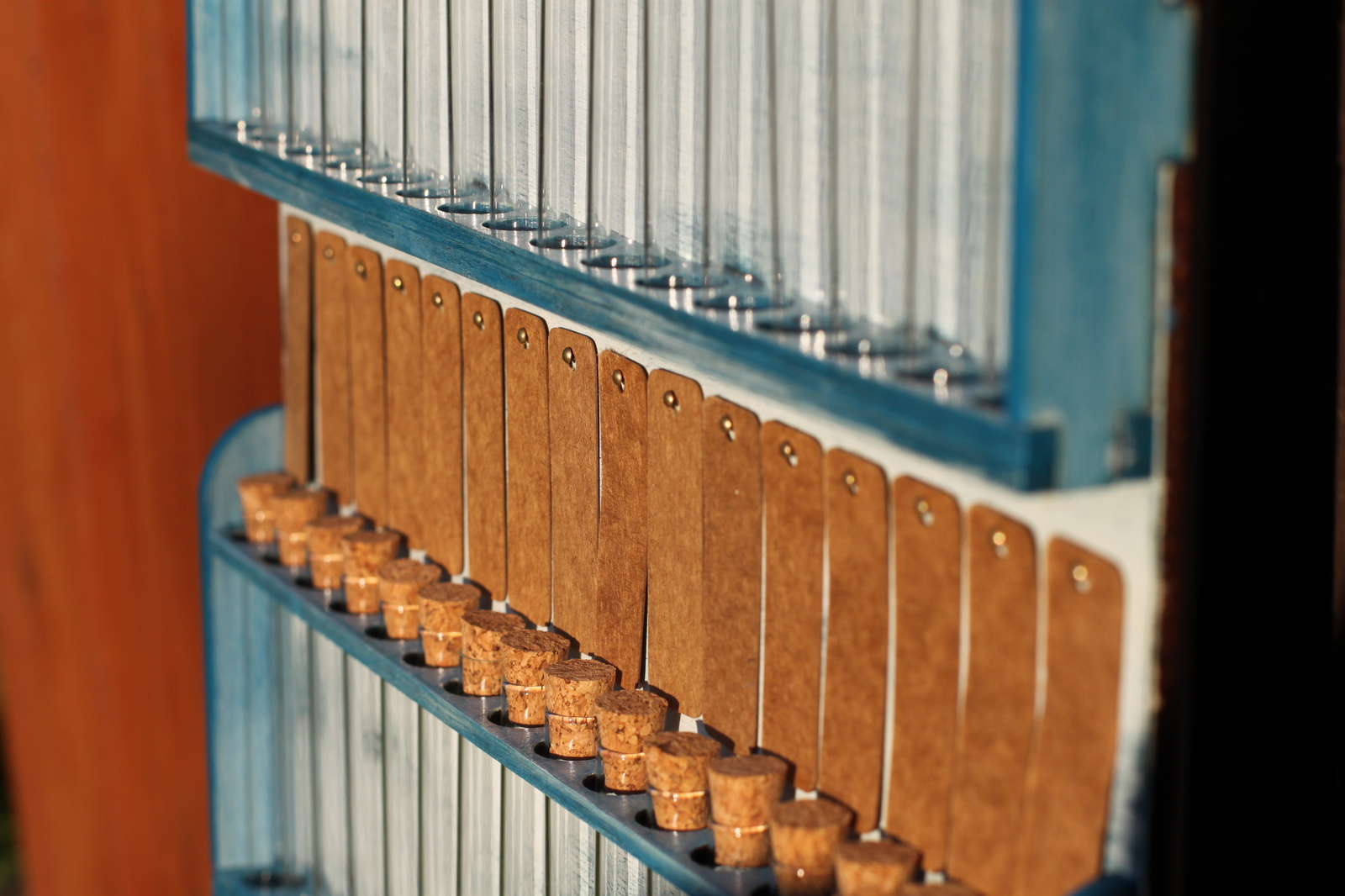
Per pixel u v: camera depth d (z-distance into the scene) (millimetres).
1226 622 919
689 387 1169
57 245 2557
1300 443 934
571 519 1338
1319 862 981
